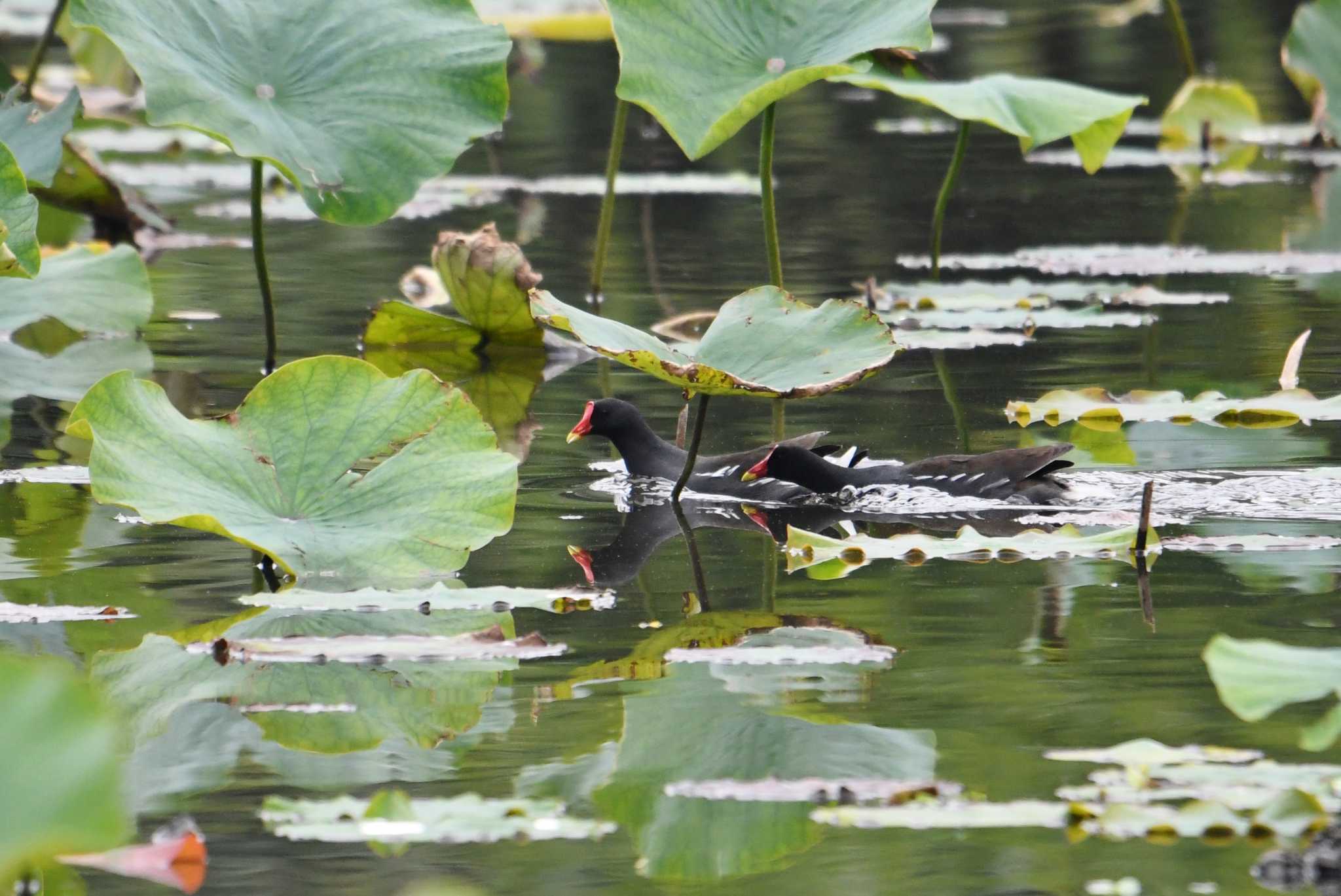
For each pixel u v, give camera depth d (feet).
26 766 15.31
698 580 35.35
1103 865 22.08
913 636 31.17
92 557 36.22
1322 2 86.58
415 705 27.81
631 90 49.21
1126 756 24.75
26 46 131.44
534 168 99.60
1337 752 25.13
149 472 33.55
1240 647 26.03
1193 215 83.76
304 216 86.84
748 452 44.47
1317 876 21.53
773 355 37.83
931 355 59.11
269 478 34.88
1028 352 58.34
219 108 45.65
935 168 98.63
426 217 86.02
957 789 23.61
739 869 22.17
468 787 24.50
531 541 38.70
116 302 58.44
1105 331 61.31
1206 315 62.90
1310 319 61.41
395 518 34.55
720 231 80.59
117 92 115.14
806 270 71.67
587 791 24.34
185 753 25.82
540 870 22.26
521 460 46.83
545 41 142.31
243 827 23.50
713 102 49.80
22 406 50.42
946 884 21.67
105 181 74.33
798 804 23.85
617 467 46.39
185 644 30.68
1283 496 41.19
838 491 42.73
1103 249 74.59
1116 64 117.19
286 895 21.50
